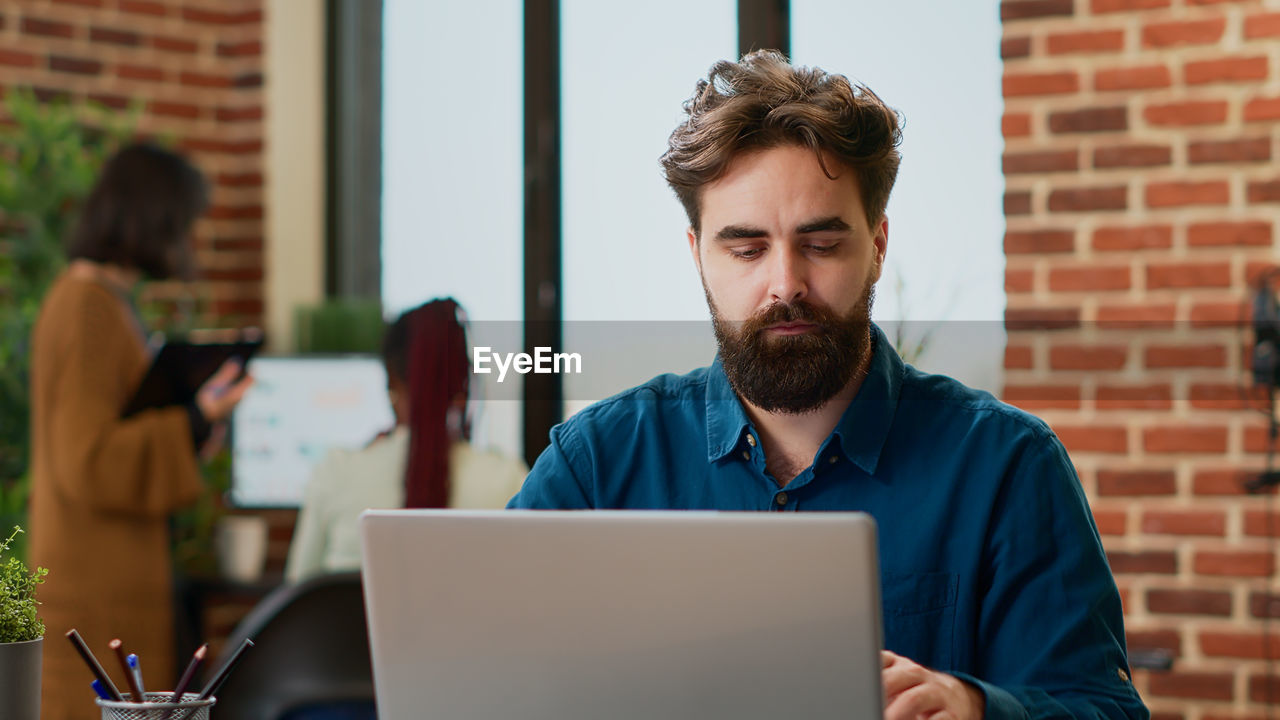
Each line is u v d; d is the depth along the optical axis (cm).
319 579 198
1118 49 273
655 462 141
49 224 319
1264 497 262
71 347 258
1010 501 130
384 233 367
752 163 125
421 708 100
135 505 262
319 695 195
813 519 90
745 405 137
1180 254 269
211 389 282
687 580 93
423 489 271
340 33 374
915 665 108
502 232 351
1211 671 264
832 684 91
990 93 290
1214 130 267
